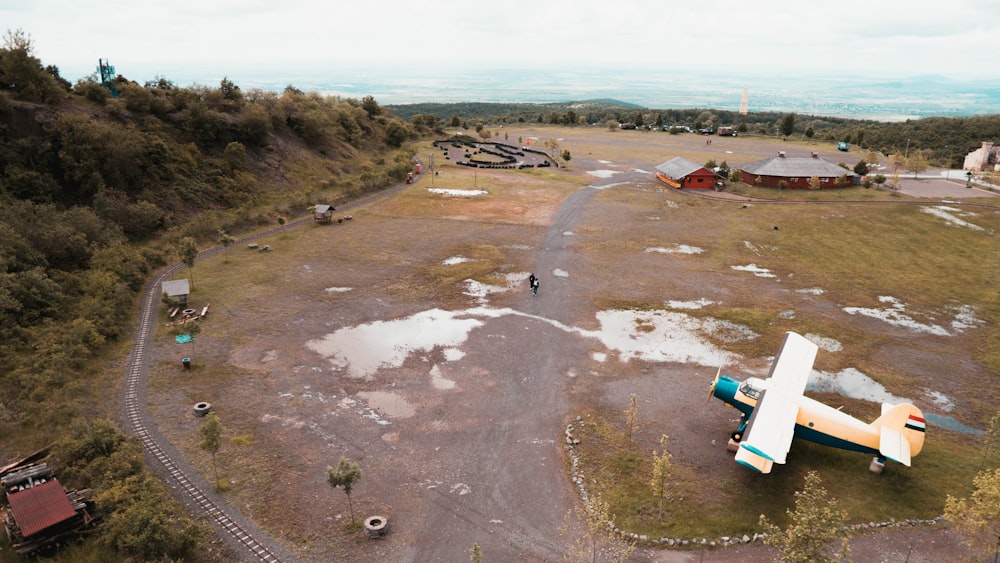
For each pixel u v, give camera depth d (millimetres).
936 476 28594
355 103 148750
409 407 34656
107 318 42812
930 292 52625
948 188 93562
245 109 93812
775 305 49875
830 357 40969
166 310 47906
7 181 59781
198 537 23375
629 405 35031
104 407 33562
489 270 58156
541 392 36469
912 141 171250
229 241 61719
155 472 28000
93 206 62156
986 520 22938
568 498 27156
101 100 78375
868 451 28516
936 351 42031
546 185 100000
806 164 95688
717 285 54531
